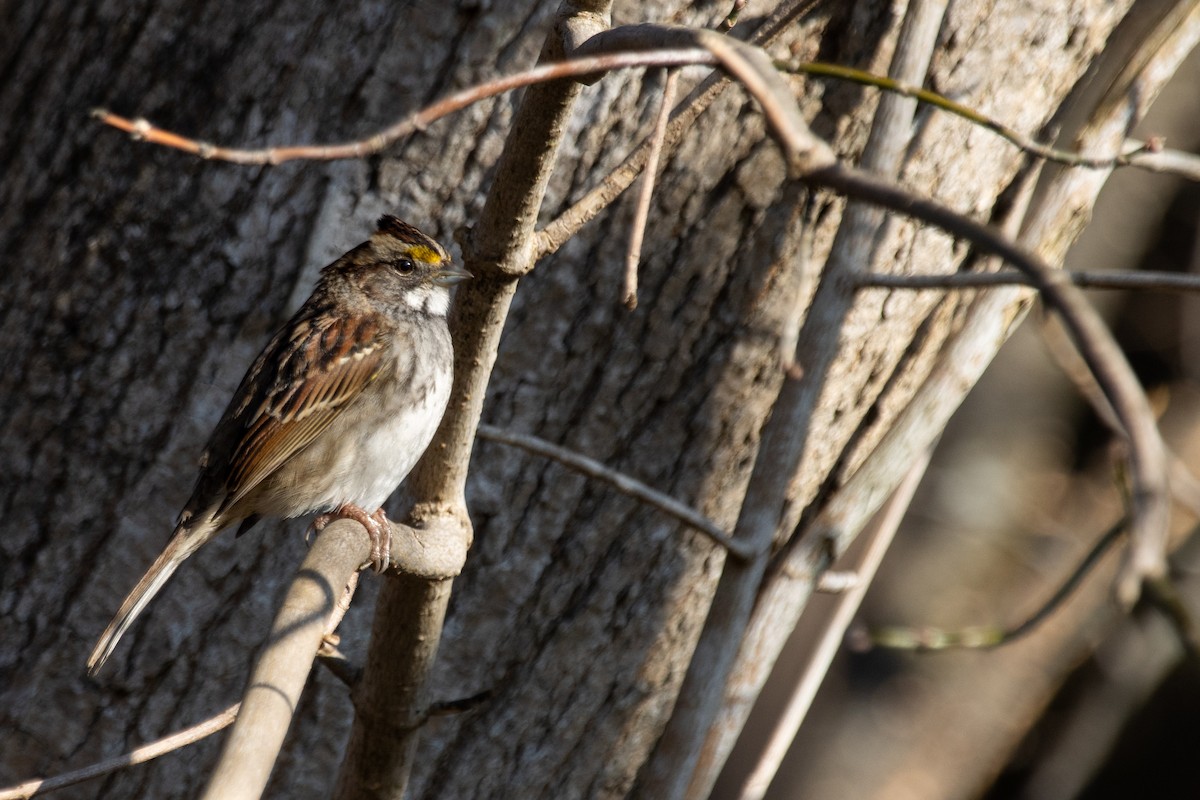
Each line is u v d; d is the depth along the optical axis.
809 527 8.45
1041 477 17.02
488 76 7.82
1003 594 16.45
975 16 8.05
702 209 8.05
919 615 16.23
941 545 16.44
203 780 8.37
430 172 8.00
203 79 8.24
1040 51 8.23
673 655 8.72
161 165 8.29
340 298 8.51
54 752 8.42
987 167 8.37
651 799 7.52
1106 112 7.76
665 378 8.28
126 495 8.39
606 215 8.02
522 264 6.26
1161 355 17.89
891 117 7.07
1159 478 2.84
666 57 4.19
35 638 8.46
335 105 8.01
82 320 8.41
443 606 6.66
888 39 7.88
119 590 8.41
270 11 8.14
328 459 8.42
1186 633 8.30
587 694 8.68
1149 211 17.16
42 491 8.46
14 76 8.94
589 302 8.11
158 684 8.38
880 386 8.81
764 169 8.01
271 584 8.44
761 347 8.24
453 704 7.05
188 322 8.28
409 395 8.60
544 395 8.20
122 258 8.35
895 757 16.03
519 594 8.41
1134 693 17.17
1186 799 20.97
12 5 9.14
